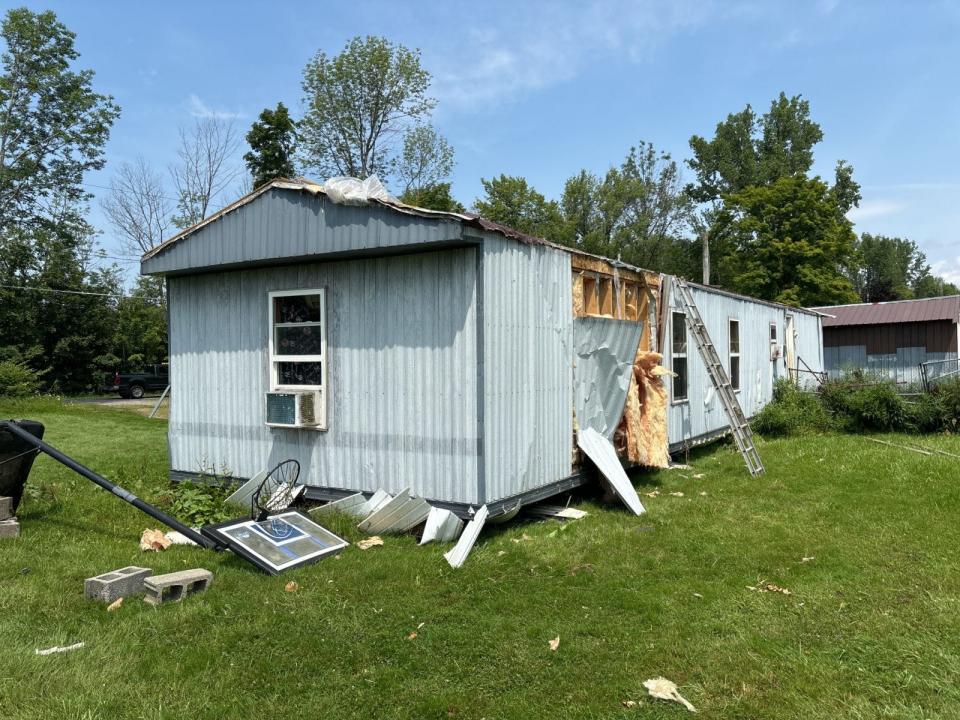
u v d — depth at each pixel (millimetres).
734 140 45438
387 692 3518
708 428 11914
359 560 5613
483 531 6598
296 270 7387
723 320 12867
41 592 4793
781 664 3787
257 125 28859
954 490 7816
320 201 6688
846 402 13844
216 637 4148
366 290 6883
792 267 33281
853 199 42656
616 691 3523
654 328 9758
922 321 20984
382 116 34719
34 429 6660
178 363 8445
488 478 6242
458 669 3770
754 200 34031
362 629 4289
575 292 7770
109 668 3703
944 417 12992
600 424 8219
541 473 7047
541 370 7078
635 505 7285
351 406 7004
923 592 4855
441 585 5094
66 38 33438
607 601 4781
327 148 34469
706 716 3291
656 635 4215
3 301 30516
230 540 5434
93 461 10320
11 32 32000
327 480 7199
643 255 46875
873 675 3652
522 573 5402
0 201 32438
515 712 3324
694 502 7773
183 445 8398
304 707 3357
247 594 4859
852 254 36406
